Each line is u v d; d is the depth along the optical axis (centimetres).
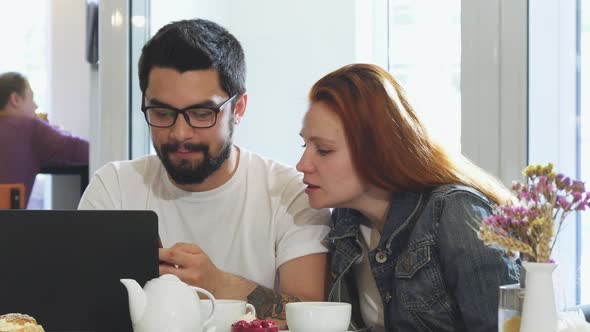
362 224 171
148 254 135
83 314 134
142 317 123
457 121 225
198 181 176
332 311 134
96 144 287
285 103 257
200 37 171
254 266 184
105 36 261
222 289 167
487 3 208
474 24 210
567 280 206
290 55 255
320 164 159
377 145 155
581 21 209
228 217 186
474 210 148
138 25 262
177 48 168
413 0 235
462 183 156
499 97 209
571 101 210
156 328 122
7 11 429
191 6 262
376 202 163
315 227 180
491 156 211
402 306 152
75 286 134
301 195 184
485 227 111
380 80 158
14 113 349
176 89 168
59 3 428
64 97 431
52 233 135
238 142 262
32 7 429
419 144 156
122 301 134
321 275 177
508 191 161
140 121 264
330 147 157
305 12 253
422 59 234
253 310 143
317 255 178
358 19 246
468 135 213
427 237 150
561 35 208
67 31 429
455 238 146
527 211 110
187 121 169
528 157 210
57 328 134
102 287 134
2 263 134
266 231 184
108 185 193
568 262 206
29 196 353
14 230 134
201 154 172
